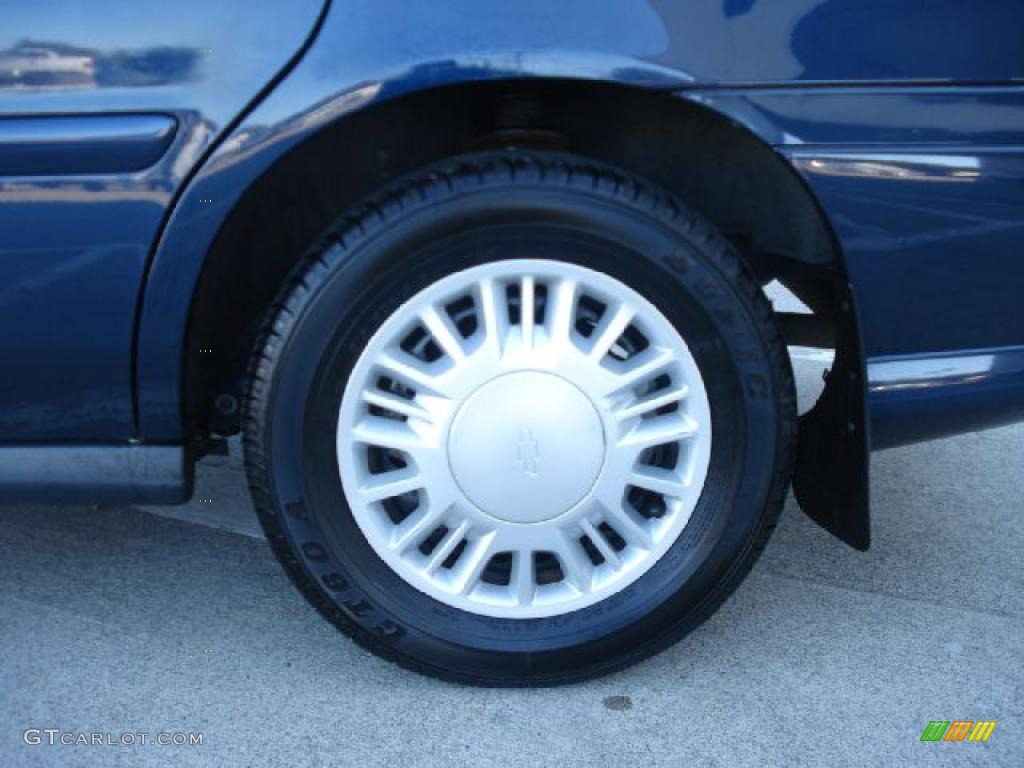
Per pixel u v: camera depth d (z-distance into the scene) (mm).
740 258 1906
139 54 1798
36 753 1930
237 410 2270
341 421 1946
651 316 1935
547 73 1789
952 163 1849
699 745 1955
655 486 2020
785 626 2346
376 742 1966
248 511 2924
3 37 1791
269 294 2227
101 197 1843
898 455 3348
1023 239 1890
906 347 1974
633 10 1789
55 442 2041
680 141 2078
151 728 2004
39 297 1896
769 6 1799
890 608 2424
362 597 2023
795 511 2926
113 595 2473
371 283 1873
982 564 2637
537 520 2008
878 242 1886
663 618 2070
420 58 1784
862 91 1825
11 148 1814
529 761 1912
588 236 1872
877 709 2057
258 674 2176
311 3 1788
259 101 1808
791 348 4250
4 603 2430
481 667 2074
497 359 1927
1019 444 3420
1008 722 2021
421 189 1844
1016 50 1819
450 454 1965
